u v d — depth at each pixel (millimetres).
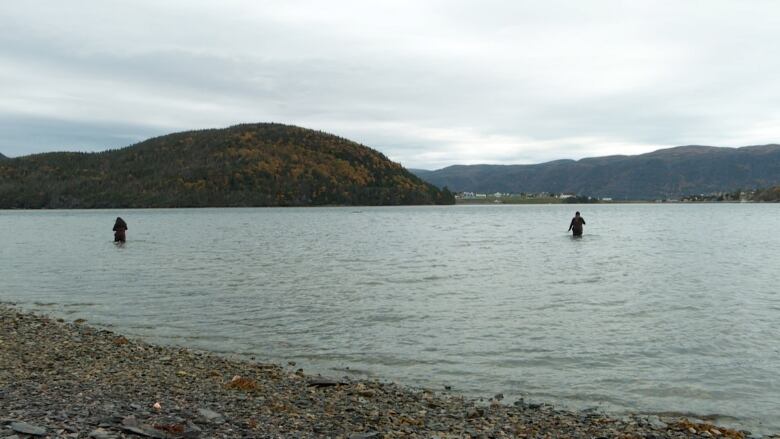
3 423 7422
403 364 13734
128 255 40938
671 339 15922
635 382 12367
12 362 12352
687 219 109250
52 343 14688
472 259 38062
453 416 9969
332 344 15547
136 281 27562
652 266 33562
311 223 97562
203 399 9977
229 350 14992
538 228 79875
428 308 20562
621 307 20688
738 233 65438
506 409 10570
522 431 9203
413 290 24703
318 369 13328
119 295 23547
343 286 25906
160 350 14570
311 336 16438
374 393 11289
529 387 12070
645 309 20297
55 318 19016
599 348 15055
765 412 10688
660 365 13555
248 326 17734
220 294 23672
